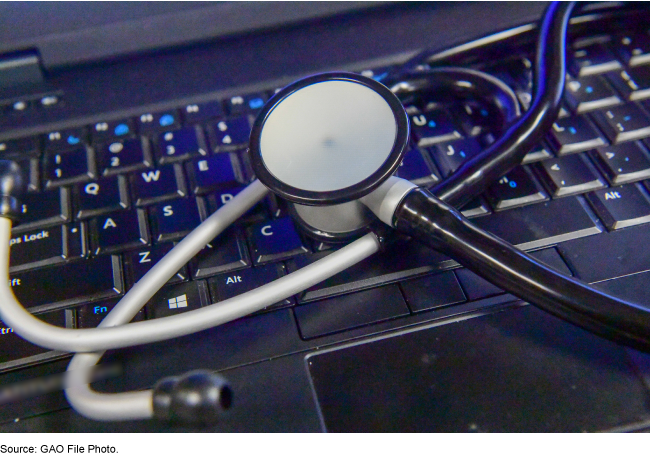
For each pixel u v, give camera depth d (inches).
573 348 14.3
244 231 16.2
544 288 12.3
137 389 14.1
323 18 21.4
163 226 16.6
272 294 13.5
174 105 19.6
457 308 15.0
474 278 15.4
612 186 17.1
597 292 12.1
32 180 17.8
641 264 15.7
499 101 17.8
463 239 13.1
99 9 20.3
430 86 18.8
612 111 18.5
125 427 13.5
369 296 15.2
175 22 20.5
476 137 18.5
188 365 14.4
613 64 19.8
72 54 20.2
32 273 15.8
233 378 14.2
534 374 14.0
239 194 15.2
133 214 16.8
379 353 14.4
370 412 13.7
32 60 20.1
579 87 19.2
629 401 13.6
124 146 18.4
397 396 13.9
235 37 21.1
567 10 18.9
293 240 16.0
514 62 20.7
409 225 13.8
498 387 13.9
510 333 14.6
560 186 16.9
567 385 13.8
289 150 13.9
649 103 18.8
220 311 13.2
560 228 16.3
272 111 14.7
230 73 20.5
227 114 19.4
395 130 13.9
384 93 14.6
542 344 14.4
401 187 13.9
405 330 14.7
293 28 21.4
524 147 15.8
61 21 20.1
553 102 16.4
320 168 13.5
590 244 16.1
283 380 14.1
